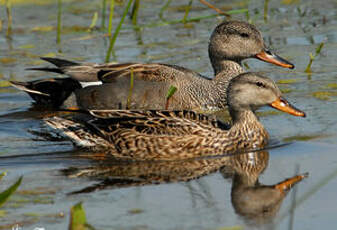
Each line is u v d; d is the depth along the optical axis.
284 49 19.80
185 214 9.96
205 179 11.55
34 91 16.89
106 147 13.62
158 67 16.89
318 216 9.84
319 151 12.71
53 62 17.72
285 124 14.55
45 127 15.06
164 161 12.85
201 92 16.69
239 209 10.13
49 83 17.08
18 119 15.73
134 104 16.45
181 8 24.16
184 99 16.48
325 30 21.36
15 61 19.58
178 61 19.08
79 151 13.44
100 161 12.80
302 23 22.19
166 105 15.00
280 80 17.59
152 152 13.28
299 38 20.78
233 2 24.78
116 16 23.34
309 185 11.05
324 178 11.30
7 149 13.52
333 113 14.98
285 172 11.74
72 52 20.05
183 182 11.40
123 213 10.02
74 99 17.02
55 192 11.00
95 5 24.69
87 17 23.42
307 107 15.48
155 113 13.83
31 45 20.91
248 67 18.98
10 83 16.98
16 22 23.06
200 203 10.39
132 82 15.95
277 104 13.47
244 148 13.44
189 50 20.08
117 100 16.50
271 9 23.83
